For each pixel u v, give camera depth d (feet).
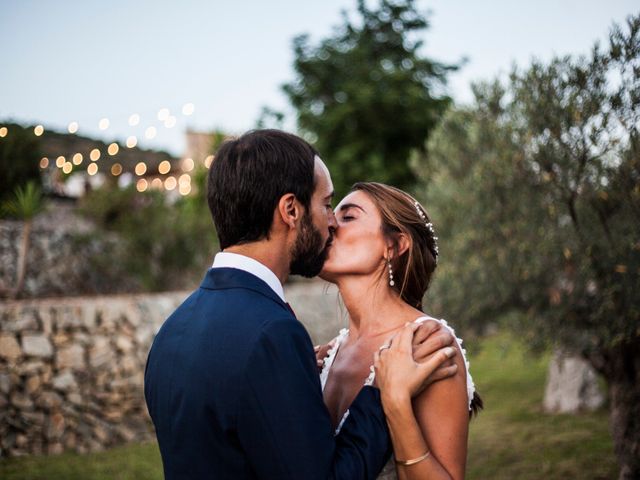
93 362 23.88
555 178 11.79
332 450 3.98
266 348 3.99
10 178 33.22
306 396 3.96
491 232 14.61
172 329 4.60
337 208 5.82
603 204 11.85
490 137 14.76
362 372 5.24
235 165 4.52
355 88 57.77
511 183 13.93
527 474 17.16
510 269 14.29
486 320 16.06
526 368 33.91
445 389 4.54
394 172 56.95
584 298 13.08
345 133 59.00
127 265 35.78
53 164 36.78
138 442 23.29
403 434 4.25
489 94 14.84
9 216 33.94
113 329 24.91
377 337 5.41
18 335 22.62
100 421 23.09
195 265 37.45
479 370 34.42
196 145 51.44
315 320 37.32
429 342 4.58
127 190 38.73
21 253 29.68
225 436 4.00
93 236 35.58
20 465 19.90
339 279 5.68
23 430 21.56
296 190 4.53
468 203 15.55
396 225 5.53
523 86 12.14
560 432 21.07
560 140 11.34
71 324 23.99
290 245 4.66
